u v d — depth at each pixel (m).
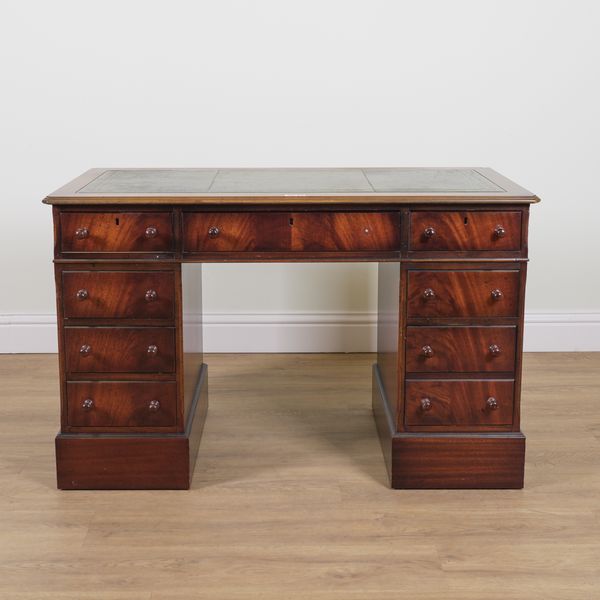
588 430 3.15
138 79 3.82
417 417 2.70
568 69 3.83
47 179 3.89
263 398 3.48
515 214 2.60
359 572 2.26
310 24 3.79
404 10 3.78
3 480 2.77
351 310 4.02
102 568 2.28
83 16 3.76
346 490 2.71
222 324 4.02
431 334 2.66
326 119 3.87
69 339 2.65
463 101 3.86
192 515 2.55
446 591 2.18
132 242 2.60
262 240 2.61
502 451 2.69
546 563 2.30
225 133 3.87
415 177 2.98
